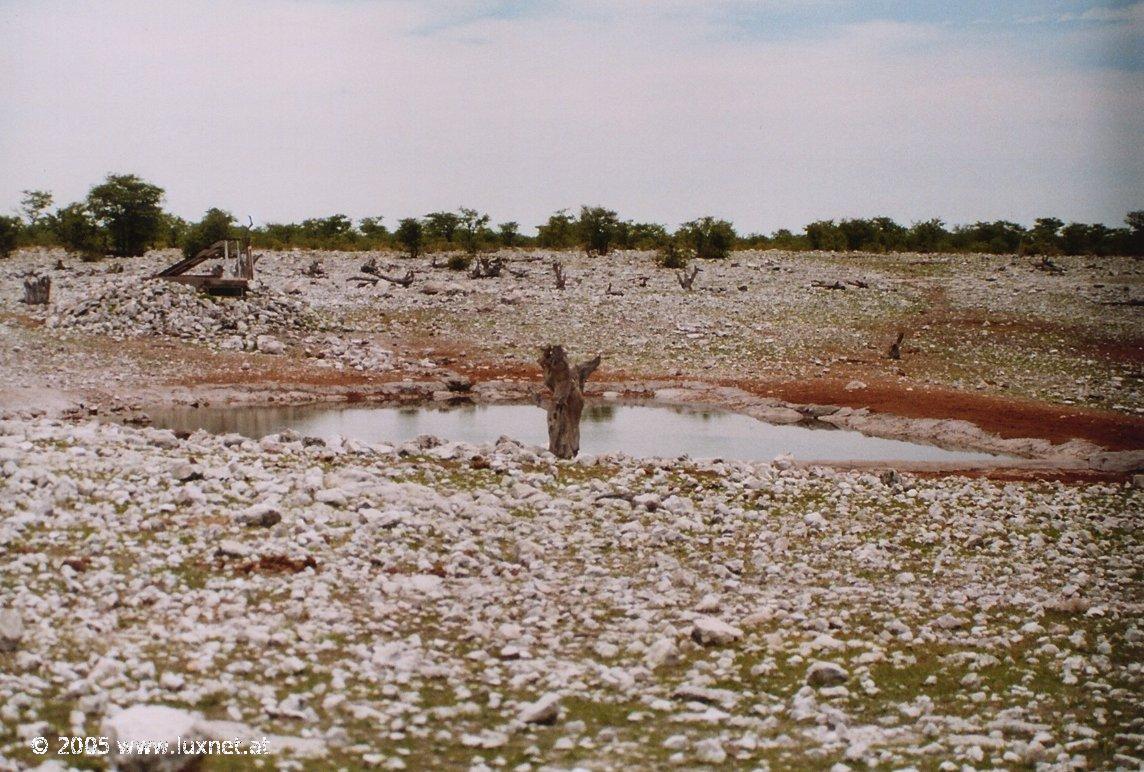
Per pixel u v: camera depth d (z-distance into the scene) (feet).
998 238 322.34
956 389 142.41
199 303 169.58
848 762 34.06
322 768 31.42
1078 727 37.52
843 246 322.14
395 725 35.12
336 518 57.41
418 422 119.44
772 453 104.53
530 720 36.29
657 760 33.73
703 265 258.57
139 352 150.51
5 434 72.54
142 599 43.98
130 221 262.26
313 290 205.26
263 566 49.26
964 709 39.45
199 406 130.72
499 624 46.09
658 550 58.44
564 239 317.42
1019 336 177.06
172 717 30.53
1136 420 122.42
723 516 66.03
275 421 119.03
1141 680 42.55
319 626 43.50
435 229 318.45
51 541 49.24
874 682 41.65
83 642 39.06
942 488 80.59
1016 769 33.91
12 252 263.29
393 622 44.93
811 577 55.83
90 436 72.43
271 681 38.11
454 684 39.50
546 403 86.12
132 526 52.29
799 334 178.19
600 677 40.65
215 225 251.80
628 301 200.95
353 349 162.50
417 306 194.18
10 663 36.40
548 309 194.08
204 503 57.26
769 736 36.17
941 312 196.44
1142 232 290.56
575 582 52.19
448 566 52.39
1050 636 47.78
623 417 128.26
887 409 130.41
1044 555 62.23
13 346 146.30
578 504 66.03
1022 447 111.04
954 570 58.29
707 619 46.29
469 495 65.92
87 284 193.06
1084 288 221.46
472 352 166.30
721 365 158.81
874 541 63.21
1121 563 60.85
